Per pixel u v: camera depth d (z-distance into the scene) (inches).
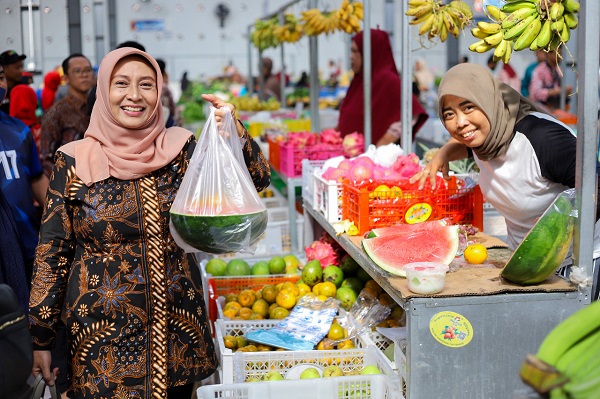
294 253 185.3
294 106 466.3
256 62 700.7
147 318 98.2
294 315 129.4
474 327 89.0
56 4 439.5
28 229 141.9
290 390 96.7
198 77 661.3
